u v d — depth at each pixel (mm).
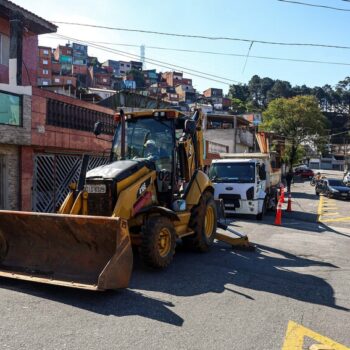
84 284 5863
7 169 12562
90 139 15781
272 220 17078
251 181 16750
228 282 7164
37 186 13797
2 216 6844
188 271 7758
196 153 9680
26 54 17844
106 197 7141
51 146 13820
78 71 106938
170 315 5383
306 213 20578
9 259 6875
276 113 64688
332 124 101688
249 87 118875
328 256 9961
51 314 5211
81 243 6453
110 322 5035
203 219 9320
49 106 13820
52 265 6523
